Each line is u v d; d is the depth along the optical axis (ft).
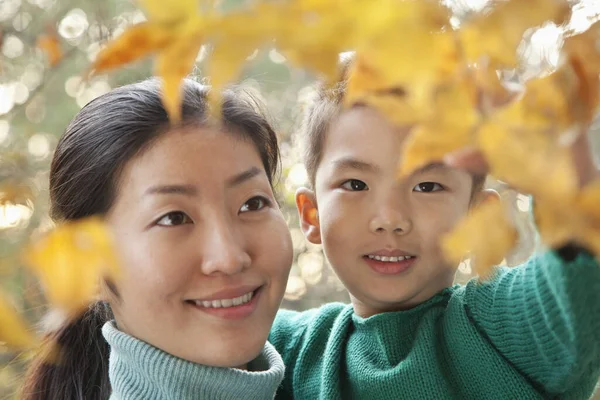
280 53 1.27
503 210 1.48
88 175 3.27
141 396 3.25
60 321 3.91
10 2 6.64
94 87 7.16
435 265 3.67
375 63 1.28
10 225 3.08
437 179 3.61
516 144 1.35
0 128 6.75
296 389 4.03
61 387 3.99
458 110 1.40
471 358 3.39
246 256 3.03
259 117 3.57
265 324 3.25
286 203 6.88
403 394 3.53
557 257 2.40
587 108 1.50
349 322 3.97
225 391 3.20
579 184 1.85
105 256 1.41
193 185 3.05
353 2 1.22
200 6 1.27
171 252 3.01
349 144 3.70
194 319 3.10
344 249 3.75
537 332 2.94
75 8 6.73
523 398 3.20
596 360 3.18
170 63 1.32
